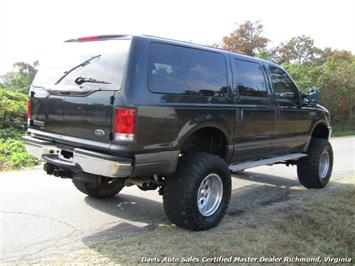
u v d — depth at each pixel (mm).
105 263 3723
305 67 24812
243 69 5449
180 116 4336
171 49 4410
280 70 6332
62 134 4527
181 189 4418
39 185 6539
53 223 4773
